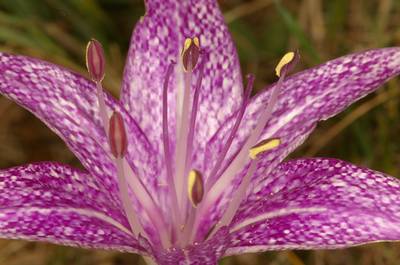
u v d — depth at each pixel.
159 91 0.27
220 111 0.27
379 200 0.25
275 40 0.36
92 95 0.26
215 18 0.27
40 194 0.25
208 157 0.27
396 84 0.33
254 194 0.26
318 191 0.25
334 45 0.35
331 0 0.36
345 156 0.34
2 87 0.26
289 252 0.31
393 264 0.33
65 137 0.25
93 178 0.26
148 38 0.27
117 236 0.25
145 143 0.26
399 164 0.34
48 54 0.35
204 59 0.27
